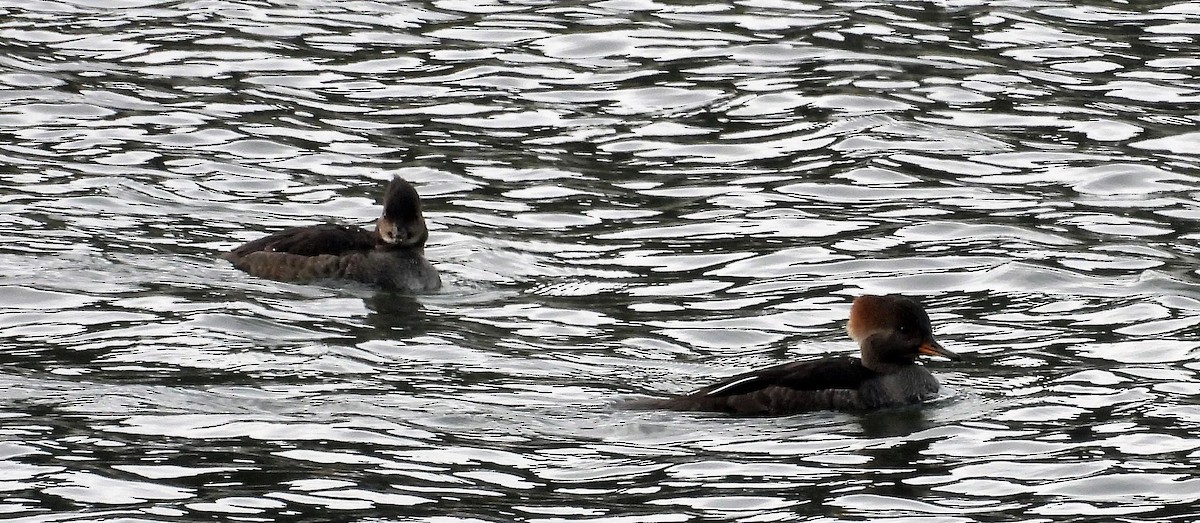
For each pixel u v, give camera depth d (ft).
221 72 90.94
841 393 51.31
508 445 47.73
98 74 89.66
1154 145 81.71
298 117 85.05
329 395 51.24
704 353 57.26
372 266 63.82
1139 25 98.43
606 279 65.67
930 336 52.42
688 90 89.61
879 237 70.28
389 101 87.92
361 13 100.63
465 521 42.47
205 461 45.80
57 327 56.95
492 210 73.97
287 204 74.38
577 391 52.54
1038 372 54.85
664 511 43.42
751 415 50.70
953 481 45.65
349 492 44.01
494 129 84.33
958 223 71.87
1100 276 65.10
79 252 65.67
